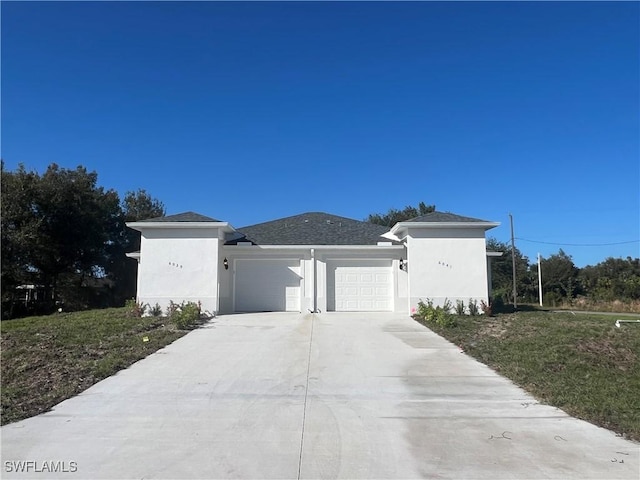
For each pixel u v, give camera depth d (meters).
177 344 12.62
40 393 8.38
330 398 8.12
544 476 5.17
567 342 11.95
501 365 10.31
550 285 50.91
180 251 17.98
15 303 33.00
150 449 5.88
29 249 32.16
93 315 17.28
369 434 6.45
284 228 22.66
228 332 14.35
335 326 15.52
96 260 38.25
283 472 5.23
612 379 9.20
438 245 18.41
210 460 5.54
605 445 6.09
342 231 22.17
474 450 5.91
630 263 53.94
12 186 32.06
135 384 8.98
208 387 8.78
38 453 5.76
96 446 5.98
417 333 14.33
